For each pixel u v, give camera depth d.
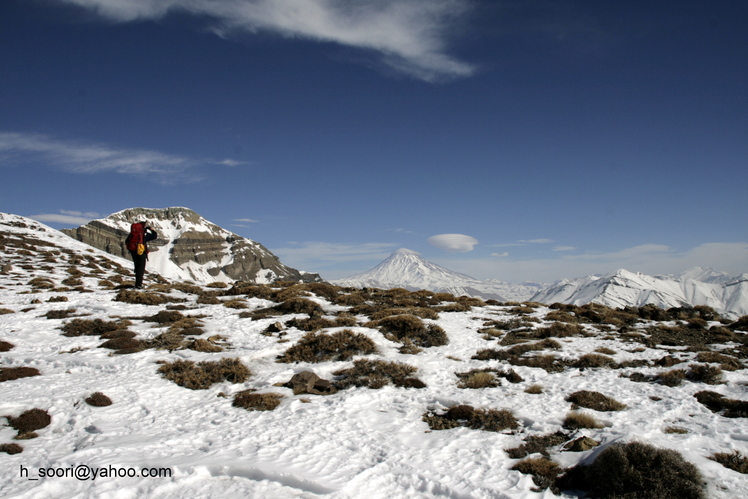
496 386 15.46
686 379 15.65
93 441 10.21
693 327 26.11
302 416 12.33
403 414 12.88
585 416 11.43
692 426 11.25
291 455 9.52
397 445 10.37
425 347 21.08
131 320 24.06
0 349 18.23
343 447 10.16
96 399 12.75
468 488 8.26
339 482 8.26
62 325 22.70
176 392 14.18
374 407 13.44
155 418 12.04
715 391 14.18
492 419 11.88
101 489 7.74
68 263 49.59
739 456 9.07
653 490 7.74
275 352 19.03
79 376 15.27
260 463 8.91
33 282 36.75
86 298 30.59
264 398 13.55
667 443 9.46
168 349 18.80
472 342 22.19
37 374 15.36
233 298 33.22
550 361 18.48
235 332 22.52
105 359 17.16
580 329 24.83
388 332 22.41
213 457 9.23
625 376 16.27
